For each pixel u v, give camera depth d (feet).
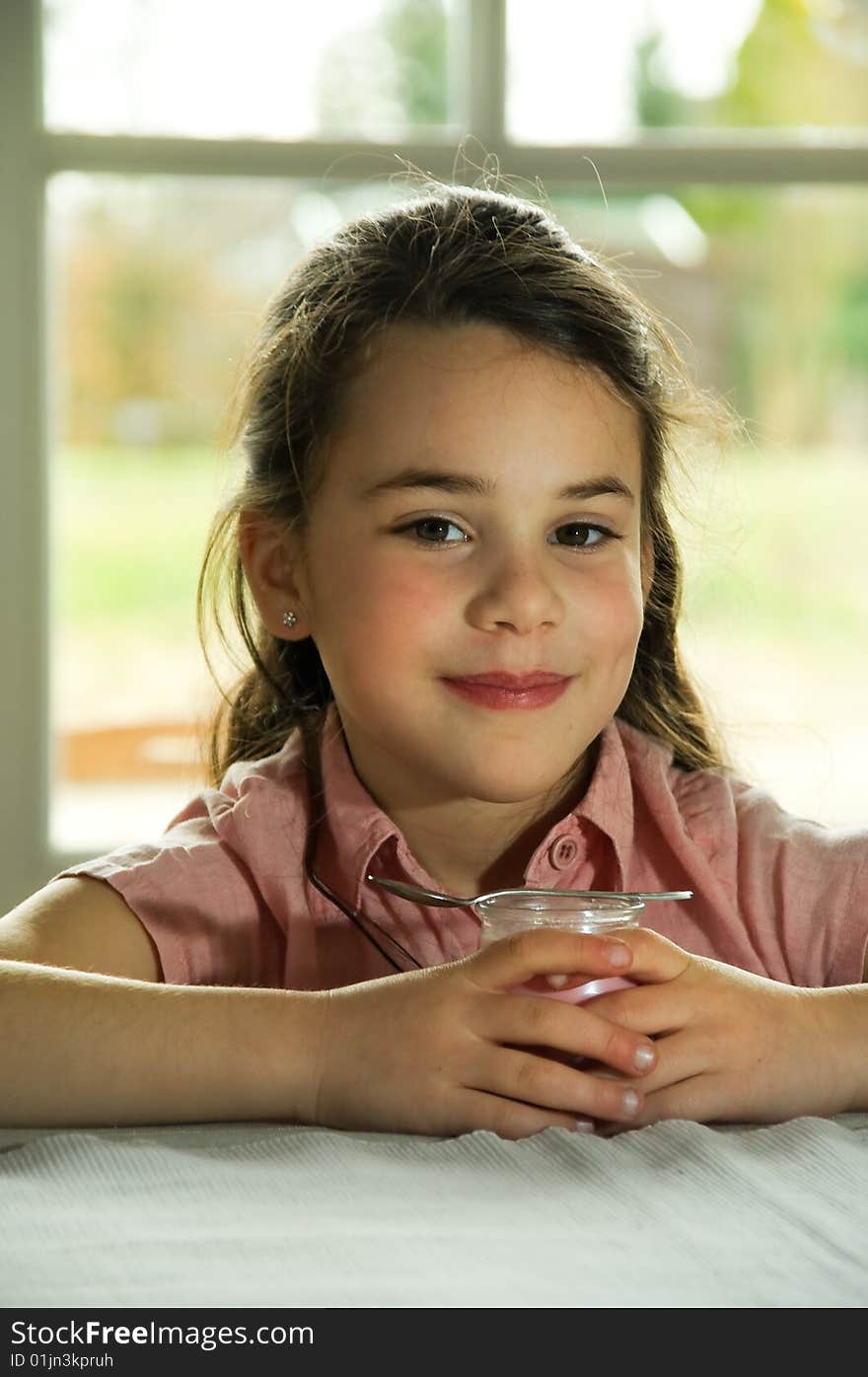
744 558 7.41
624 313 3.69
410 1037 3.08
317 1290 2.60
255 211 7.63
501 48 7.59
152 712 7.75
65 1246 2.68
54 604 7.74
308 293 3.81
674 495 3.94
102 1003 3.17
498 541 3.51
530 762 3.52
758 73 7.71
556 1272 2.63
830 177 7.62
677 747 3.98
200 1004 3.16
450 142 7.62
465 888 3.77
